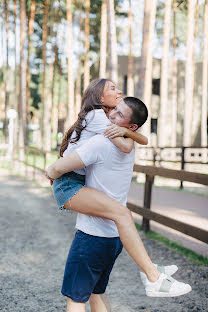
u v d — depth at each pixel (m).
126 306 3.32
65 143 2.38
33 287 3.72
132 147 2.19
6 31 28.27
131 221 2.15
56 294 3.56
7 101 29.08
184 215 7.43
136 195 10.30
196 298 3.46
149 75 14.75
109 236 2.21
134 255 2.13
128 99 2.24
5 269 4.23
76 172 2.25
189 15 16.58
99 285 2.41
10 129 20.08
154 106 25.64
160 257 4.71
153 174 5.50
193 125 25.28
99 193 2.17
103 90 2.32
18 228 6.27
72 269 2.23
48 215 7.43
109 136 2.14
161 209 8.17
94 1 25.28
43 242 5.41
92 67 27.86
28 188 11.44
